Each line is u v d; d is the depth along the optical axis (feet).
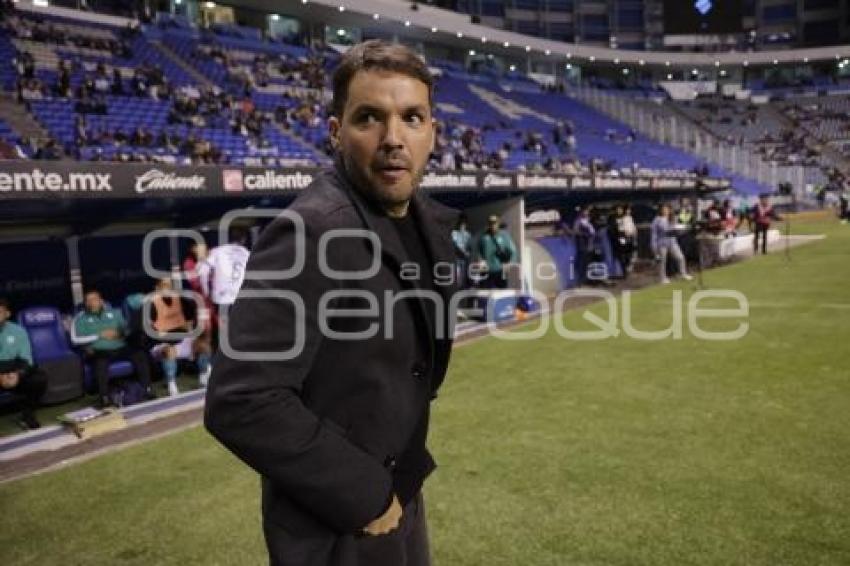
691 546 9.91
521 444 14.78
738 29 164.55
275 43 98.43
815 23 173.17
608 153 117.80
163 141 55.21
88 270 24.44
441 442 15.21
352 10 100.32
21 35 63.41
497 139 102.99
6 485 14.07
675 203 59.98
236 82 80.38
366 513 3.66
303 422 3.47
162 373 24.73
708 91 166.30
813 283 37.93
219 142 62.85
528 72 147.43
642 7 167.84
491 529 10.82
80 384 21.70
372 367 3.82
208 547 10.78
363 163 3.82
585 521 10.92
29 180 17.52
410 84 3.82
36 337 21.75
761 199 57.16
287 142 70.69
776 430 14.67
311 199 3.81
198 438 16.80
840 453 13.14
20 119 50.78
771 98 162.30
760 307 31.24
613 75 166.91
